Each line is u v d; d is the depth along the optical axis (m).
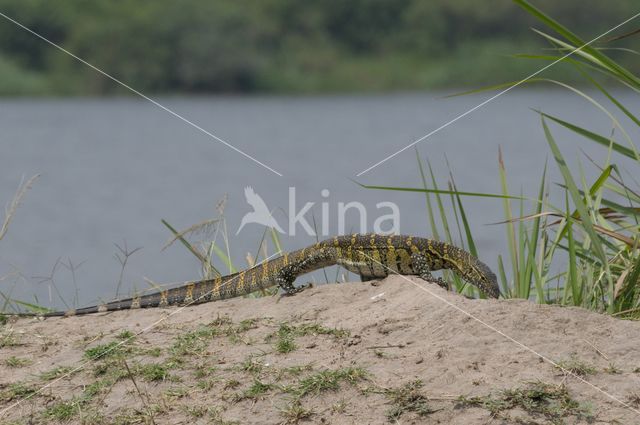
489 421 15.03
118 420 15.95
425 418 15.20
